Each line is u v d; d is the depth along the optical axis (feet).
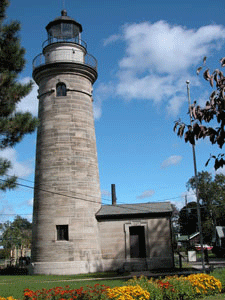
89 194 87.92
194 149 78.48
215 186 211.61
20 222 197.67
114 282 58.95
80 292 37.83
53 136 89.56
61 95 93.25
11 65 45.14
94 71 97.14
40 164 89.40
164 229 88.22
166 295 40.96
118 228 89.04
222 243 169.17
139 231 90.17
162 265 85.76
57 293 38.34
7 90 41.88
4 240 186.39
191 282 44.27
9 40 45.93
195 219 232.53
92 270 83.15
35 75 96.48
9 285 59.62
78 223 84.43
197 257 150.10
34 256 84.79
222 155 19.98
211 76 19.56
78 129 90.63
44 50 97.09
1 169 40.93
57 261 82.02
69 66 92.63
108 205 94.48
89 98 96.58
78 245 83.15
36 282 64.80
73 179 86.69
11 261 141.90
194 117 19.54
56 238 83.82
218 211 209.05
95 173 91.50
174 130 20.86
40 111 93.86
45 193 86.63
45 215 85.20
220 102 19.29
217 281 46.96
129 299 35.88
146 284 41.45
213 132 19.30
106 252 87.92
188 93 81.15
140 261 86.63
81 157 88.99
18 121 42.14
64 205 84.99
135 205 94.38
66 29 97.55
